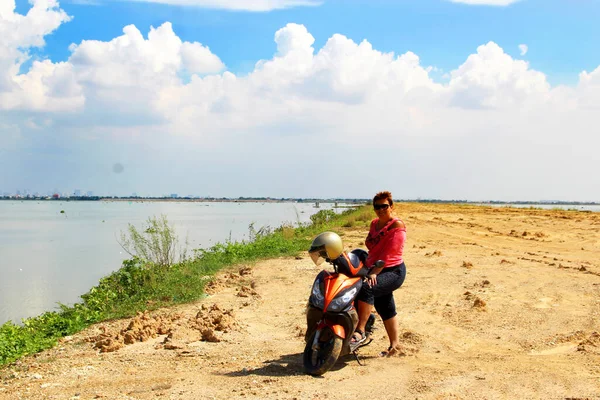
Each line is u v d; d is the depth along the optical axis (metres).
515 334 7.41
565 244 18.52
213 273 13.09
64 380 6.10
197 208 135.00
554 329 7.60
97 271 20.05
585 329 7.54
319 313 6.00
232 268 13.80
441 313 8.66
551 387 5.27
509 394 5.11
